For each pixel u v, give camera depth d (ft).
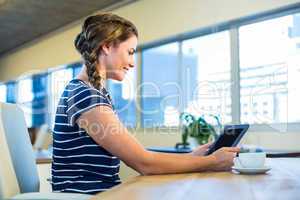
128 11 15.72
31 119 20.99
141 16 15.14
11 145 4.03
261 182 2.97
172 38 14.32
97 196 2.46
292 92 10.48
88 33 4.11
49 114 19.22
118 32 4.15
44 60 21.45
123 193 2.50
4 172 3.34
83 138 3.78
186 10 13.42
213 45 13.05
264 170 3.59
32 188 4.21
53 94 18.54
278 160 5.12
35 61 22.38
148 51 15.38
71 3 16.61
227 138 4.56
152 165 3.55
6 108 4.08
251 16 11.67
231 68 12.39
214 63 12.99
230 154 3.85
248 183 2.92
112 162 3.84
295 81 10.42
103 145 3.66
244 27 12.07
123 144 3.58
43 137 10.75
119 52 4.21
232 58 12.38
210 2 12.67
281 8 10.92
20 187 4.03
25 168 4.17
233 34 12.37
